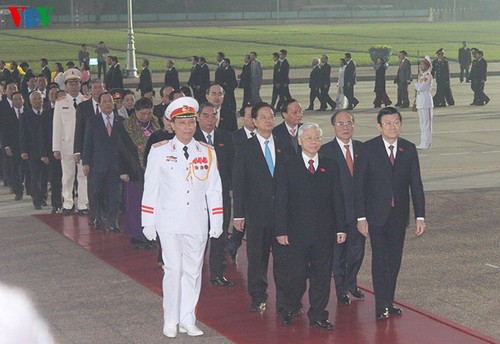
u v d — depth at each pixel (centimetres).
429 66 3231
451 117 4278
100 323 1384
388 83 6309
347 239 1474
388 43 10469
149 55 8962
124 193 2109
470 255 1797
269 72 7006
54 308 1462
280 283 1394
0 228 2094
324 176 1328
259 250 1435
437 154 3136
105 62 7062
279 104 4756
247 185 1436
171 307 1318
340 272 1471
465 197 2367
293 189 1324
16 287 1586
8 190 2642
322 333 1321
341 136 1475
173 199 1306
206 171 1316
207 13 18775
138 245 1875
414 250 1839
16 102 2442
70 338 1312
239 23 17425
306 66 7369
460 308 1450
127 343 1293
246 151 1430
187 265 1327
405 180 1371
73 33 14212
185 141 1316
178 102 1306
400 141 1378
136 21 17175
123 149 1842
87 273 1688
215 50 9569
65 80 2220
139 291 1565
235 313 1435
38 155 2295
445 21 18650
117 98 2142
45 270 1711
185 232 1306
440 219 2119
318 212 1325
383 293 1377
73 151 2155
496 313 1421
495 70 6894
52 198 2270
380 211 1361
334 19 17862
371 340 1285
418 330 1330
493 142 3412
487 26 15500
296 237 1327
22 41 11838
